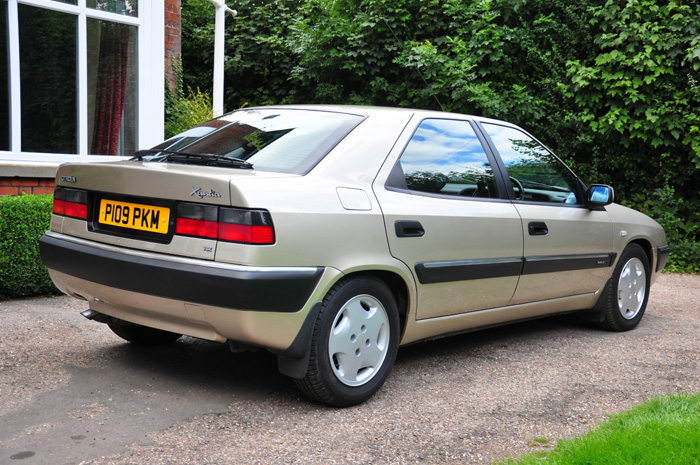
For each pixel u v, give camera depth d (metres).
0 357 3.94
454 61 10.30
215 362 4.09
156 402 3.37
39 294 5.75
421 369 4.20
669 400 3.57
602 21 9.95
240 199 2.97
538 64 10.56
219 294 2.97
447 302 3.93
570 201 4.93
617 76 9.48
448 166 4.02
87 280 3.46
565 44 10.45
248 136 3.75
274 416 3.27
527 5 10.68
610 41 9.78
